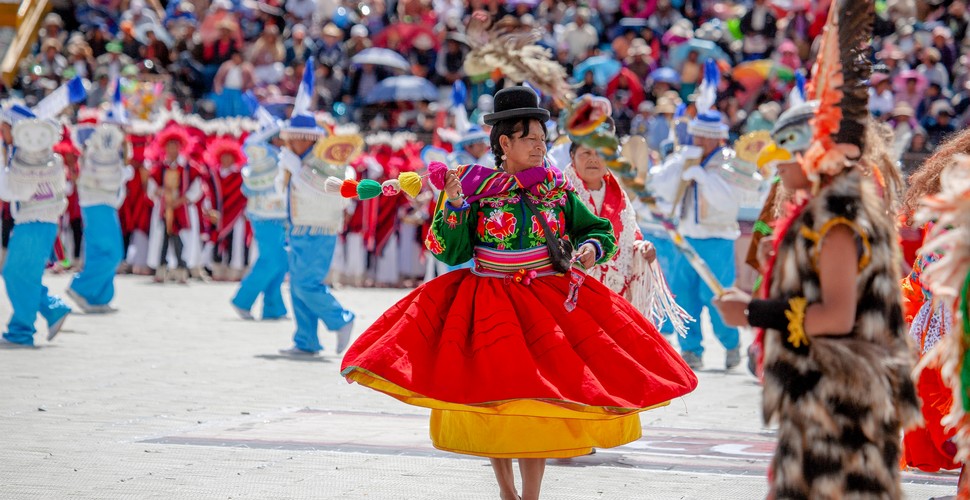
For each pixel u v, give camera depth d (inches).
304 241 641.6
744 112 1189.7
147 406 476.4
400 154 1150.3
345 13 1418.6
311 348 653.9
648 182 644.7
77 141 869.2
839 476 221.3
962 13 1331.2
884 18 1325.0
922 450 342.6
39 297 661.9
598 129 283.0
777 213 252.5
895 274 228.4
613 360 287.9
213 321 812.0
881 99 1194.6
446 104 1267.2
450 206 301.7
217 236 1133.1
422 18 1384.1
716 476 363.9
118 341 688.4
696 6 1441.9
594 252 303.0
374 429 436.5
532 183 304.5
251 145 792.9
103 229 827.4
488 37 338.0
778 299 226.8
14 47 1455.5
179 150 1095.0
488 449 289.6
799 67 1237.7
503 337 283.6
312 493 332.2
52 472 354.3
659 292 398.0
